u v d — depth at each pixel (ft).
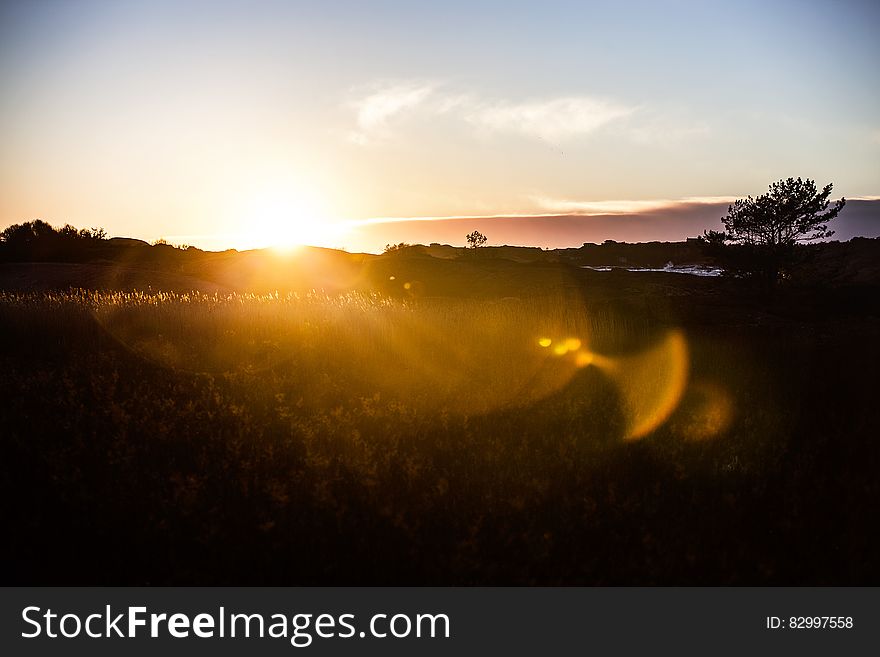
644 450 25.90
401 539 19.44
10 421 26.43
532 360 39.09
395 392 32.30
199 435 26.09
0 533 19.21
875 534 19.54
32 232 198.59
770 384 34.81
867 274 157.48
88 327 42.52
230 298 55.93
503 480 23.03
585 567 18.25
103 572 18.06
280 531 19.58
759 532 19.89
